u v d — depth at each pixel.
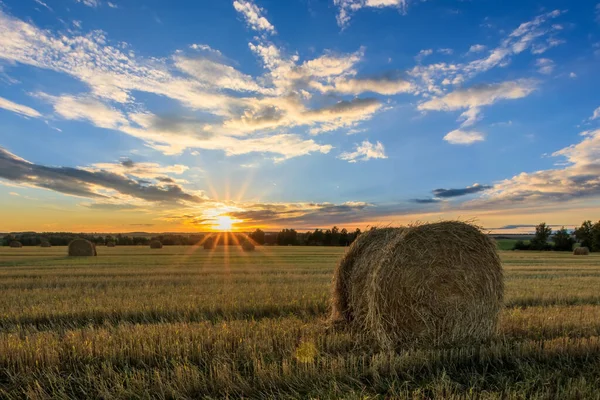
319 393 4.21
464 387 4.50
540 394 4.25
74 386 4.53
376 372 4.74
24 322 7.52
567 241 66.75
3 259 26.66
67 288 11.43
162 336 5.84
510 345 5.92
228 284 12.30
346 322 7.32
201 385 4.41
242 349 5.49
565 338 5.96
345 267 7.57
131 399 4.19
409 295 6.62
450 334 6.67
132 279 13.62
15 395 4.30
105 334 5.99
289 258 28.78
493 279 7.07
